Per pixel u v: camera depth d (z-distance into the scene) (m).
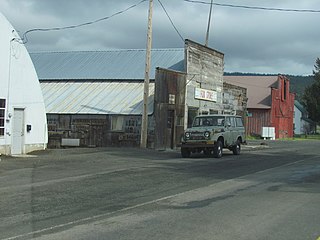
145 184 14.32
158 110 29.48
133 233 8.20
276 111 65.50
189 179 15.59
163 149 29.88
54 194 12.31
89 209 10.34
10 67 23.53
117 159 22.36
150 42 27.80
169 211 10.20
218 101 37.75
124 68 36.84
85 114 31.81
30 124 25.11
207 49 35.50
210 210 10.34
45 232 8.23
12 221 9.09
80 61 39.38
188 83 32.72
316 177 16.47
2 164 19.50
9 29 23.39
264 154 28.11
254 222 9.15
